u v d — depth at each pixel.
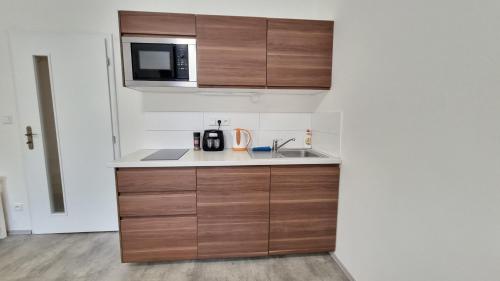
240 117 2.26
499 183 0.73
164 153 1.96
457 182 0.86
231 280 1.63
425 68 1.00
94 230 2.23
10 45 1.98
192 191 1.67
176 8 2.10
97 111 2.12
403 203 1.14
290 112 2.30
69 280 1.62
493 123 0.74
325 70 1.88
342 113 1.72
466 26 0.82
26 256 1.87
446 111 0.90
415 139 1.05
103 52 2.05
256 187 1.71
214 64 1.75
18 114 2.05
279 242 1.79
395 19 1.17
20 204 2.16
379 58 1.30
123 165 1.57
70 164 2.14
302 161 1.71
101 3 2.04
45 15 2.01
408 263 1.11
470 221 0.82
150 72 1.72
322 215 1.81
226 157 1.79
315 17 2.21
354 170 1.58
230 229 1.73
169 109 2.19
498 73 0.73
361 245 1.50
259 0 2.16
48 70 2.05
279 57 1.81
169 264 1.78
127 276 1.66
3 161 2.10
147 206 1.64
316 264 1.81
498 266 0.75
